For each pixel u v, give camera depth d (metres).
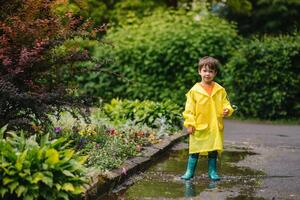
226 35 15.30
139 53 15.04
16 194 4.84
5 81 6.02
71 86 6.82
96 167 6.27
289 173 7.06
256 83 14.13
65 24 6.99
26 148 5.09
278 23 20.41
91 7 17.77
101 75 15.15
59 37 6.58
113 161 6.57
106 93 15.17
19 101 6.22
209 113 6.71
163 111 10.24
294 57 14.05
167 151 8.64
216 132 6.66
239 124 12.95
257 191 6.05
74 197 4.99
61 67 6.89
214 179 6.64
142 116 10.05
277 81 14.00
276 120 13.96
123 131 8.52
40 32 6.46
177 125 10.47
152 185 6.32
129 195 5.83
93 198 5.45
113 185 6.08
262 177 6.81
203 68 6.82
